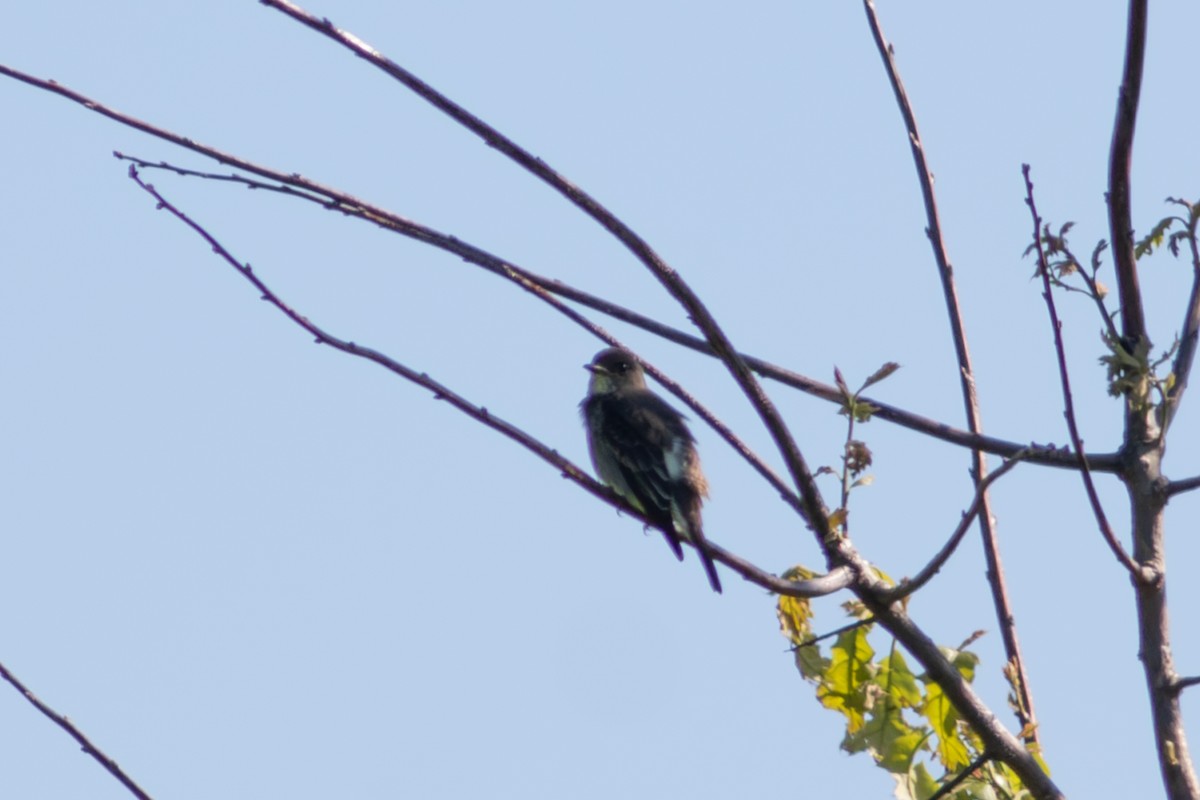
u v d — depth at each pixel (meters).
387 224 11.86
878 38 12.90
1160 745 10.54
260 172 11.57
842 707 11.95
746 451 11.72
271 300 11.16
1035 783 10.96
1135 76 10.83
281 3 10.30
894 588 10.70
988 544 12.09
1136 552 11.01
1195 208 11.09
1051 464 11.54
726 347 10.12
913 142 12.73
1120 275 11.13
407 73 10.34
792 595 10.45
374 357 11.30
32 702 9.22
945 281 12.55
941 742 11.77
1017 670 11.75
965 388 12.34
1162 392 11.03
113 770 9.28
